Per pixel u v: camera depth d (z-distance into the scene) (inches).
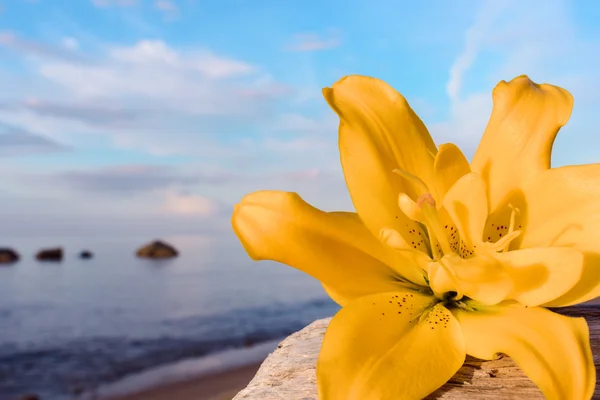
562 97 9.2
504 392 8.4
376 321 8.2
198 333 65.4
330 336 7.8
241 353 54.4
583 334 7.2
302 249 8.5
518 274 7.6
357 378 7.5
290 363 10.6
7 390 44.5
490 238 9.0
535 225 8.7
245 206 8.7
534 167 9.0
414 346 8.0
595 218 8.2
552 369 7.0
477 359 9.4
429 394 8.3
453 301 8.8
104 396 41.6
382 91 9.6
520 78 9.6
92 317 77.9
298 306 83.0
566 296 8.0
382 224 9.0
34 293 99.3
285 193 8.6
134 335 65.4
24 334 67.4
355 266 8.9
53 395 43.0
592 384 6.8
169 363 51.6
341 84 9.7
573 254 7.3
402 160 9.3
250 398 9.4
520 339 7.5
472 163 9.5
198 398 38.8
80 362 53.3
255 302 86.8
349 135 9.2
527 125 9.2
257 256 8.6
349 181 9.1
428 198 8.3
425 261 8.6
